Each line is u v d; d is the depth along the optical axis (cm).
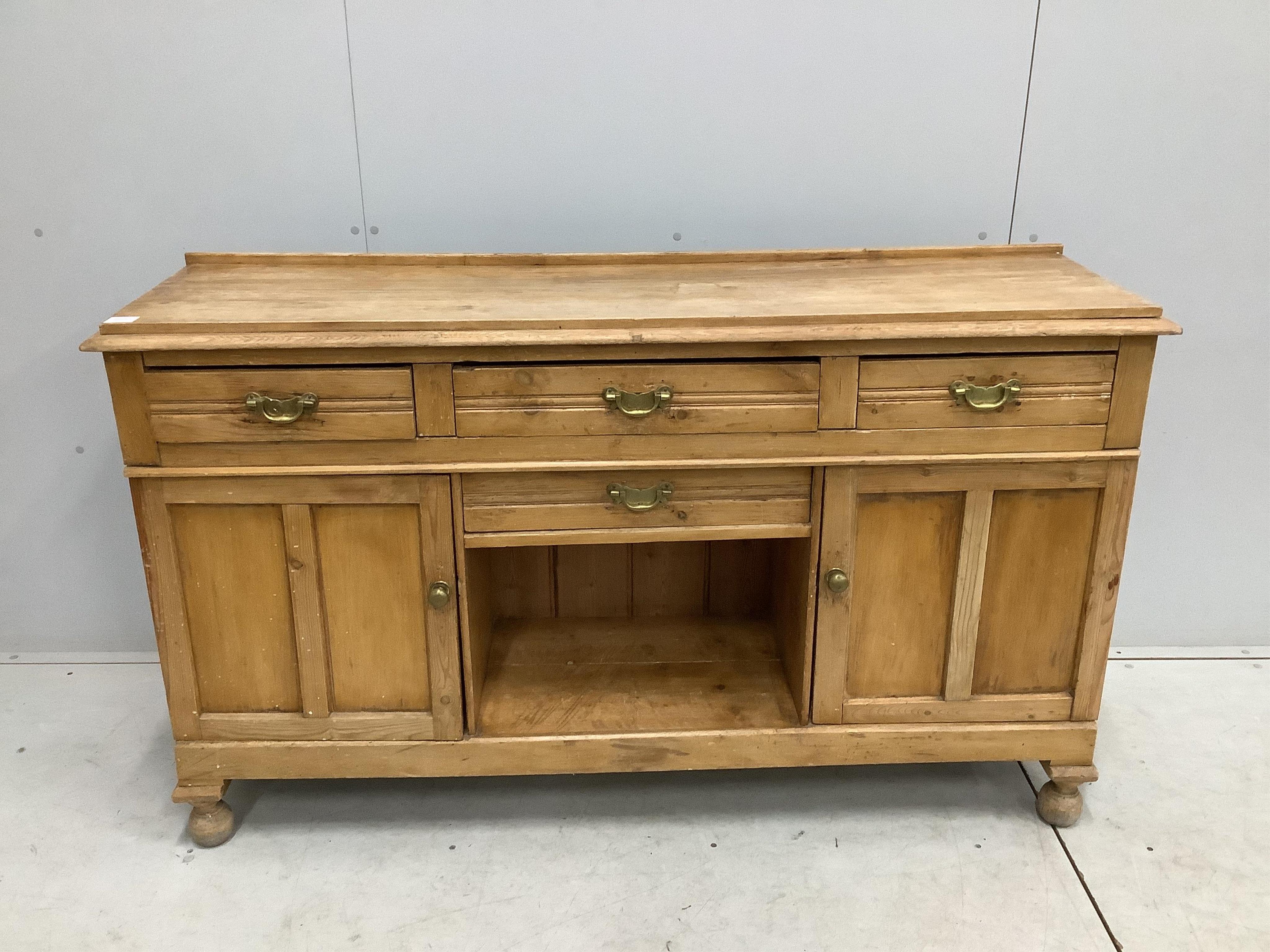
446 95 208
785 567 207
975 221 221
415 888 186
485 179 214
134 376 166
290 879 188
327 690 186
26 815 202
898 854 193
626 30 205
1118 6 206
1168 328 167
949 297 179
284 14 203
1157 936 175
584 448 173
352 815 203
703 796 208
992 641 188
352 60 206
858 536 181
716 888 185
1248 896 183
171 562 177
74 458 235
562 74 207
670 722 193
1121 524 181
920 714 192
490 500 176
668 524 180
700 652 216
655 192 216
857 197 218
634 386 170
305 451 171
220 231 218
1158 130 215
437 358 167
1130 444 176
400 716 188
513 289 187
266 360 166
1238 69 211
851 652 189
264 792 210
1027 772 215
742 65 208
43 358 227
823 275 196
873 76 209
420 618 182
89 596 247
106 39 205
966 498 178
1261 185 219
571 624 225
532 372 168
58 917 179
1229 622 252
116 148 212
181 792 190
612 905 182
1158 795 207
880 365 170
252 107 209
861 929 177
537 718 195
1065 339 170
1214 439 237
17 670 246
